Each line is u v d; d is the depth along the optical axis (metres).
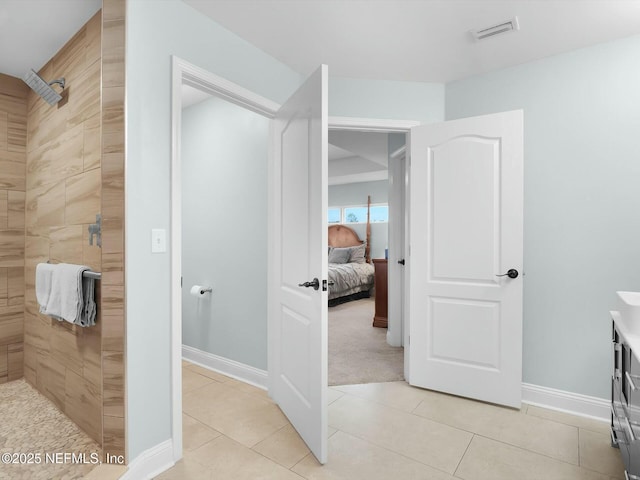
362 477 1.73
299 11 1.98
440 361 2.66
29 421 2.17
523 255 2.52
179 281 1.86
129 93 1.64
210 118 3.14
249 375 2.82
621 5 1.91
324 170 1.80
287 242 2.30
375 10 1.98
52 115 2.41
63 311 1.97
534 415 2.32
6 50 2.32
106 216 1.65
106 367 1.65
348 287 6.47
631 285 2.22
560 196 2.41
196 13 1.96
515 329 2.38
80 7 1.91
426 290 2.69
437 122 2.83
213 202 3.10
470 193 2.52
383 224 7.81
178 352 1.85
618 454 1.90
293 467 1.80
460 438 2.06
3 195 2.69
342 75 2.75
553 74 2.44
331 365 3.26
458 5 1.93
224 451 1.93
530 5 1.92
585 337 2.34
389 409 2.42
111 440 1.65
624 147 2.23
